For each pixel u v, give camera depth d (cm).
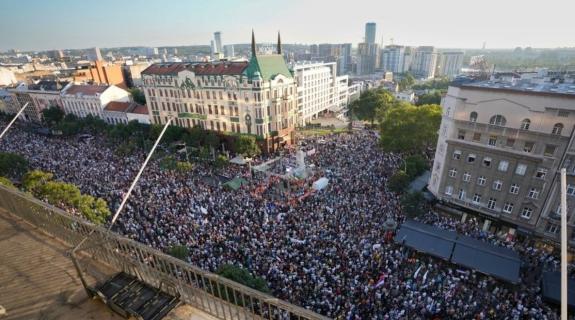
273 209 3788
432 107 5578
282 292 2436
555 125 2922
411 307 2314
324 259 2827
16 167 5125
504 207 3434
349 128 9369
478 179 3550
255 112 6575
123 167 5381
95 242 1120
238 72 6600
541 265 2956
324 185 4481
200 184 4647
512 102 3127
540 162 3052
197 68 7288
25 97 10612
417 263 2927
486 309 2381
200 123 7462
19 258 1213
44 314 945
